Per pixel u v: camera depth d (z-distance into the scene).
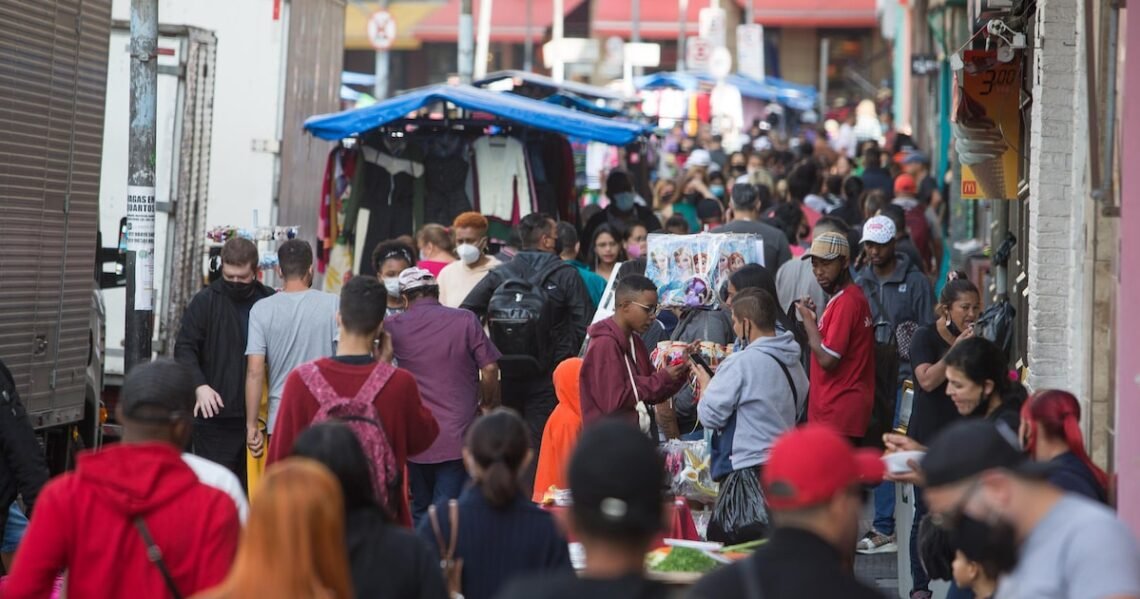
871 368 18.22
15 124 17.36
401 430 13.41
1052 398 11.20
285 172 29.72
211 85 26.81
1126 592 8.38
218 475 10.09
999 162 24.05
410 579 9.76
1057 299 19.53
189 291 26.22
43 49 17.91
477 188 30.12
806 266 22.77
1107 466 15.39
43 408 18.23
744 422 15.62
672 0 116.94
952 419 16.53
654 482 7.73
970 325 16.84
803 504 7.80
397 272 20.78
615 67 97.44
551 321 21.64
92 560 9.64
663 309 20.06
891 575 19.58
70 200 18.70
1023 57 23.52
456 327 17.84
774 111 83.69
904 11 88.88
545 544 11.08
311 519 8.16
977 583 10.56
